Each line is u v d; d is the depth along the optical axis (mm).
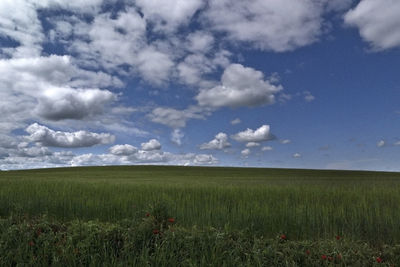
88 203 9773
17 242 5789
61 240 5965
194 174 48812
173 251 5426
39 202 10133
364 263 5000
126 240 5922
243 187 15789
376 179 30922
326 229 7223
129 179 31188
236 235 6180
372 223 7418
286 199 10195
